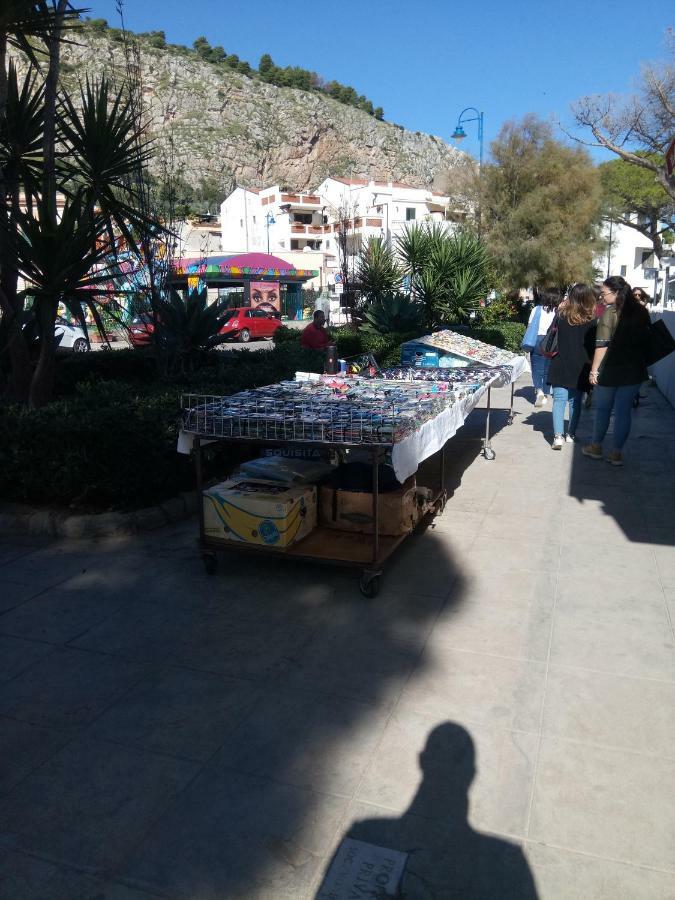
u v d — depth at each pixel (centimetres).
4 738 278
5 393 681
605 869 208
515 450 741
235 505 423
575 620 366
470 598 396
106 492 529
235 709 295
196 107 13038
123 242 720
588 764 255
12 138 657
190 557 465
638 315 627
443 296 1769
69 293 605
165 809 238
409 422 403
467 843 219
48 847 222
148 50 13438
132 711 295
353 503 442
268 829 227
